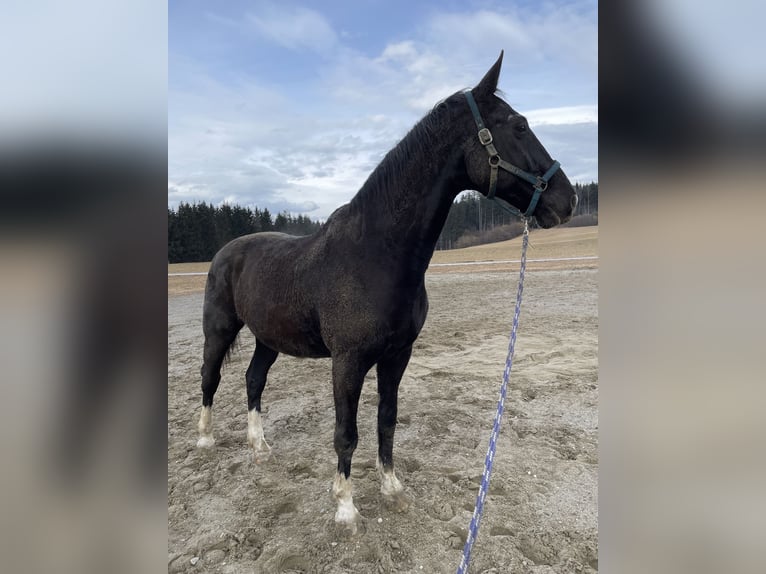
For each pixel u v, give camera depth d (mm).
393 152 2422
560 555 2277
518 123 2213
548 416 4020
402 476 3055
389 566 2227
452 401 4426
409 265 2334
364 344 2355
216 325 3391
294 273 2668
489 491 2840
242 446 3600
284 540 2432
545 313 8664
